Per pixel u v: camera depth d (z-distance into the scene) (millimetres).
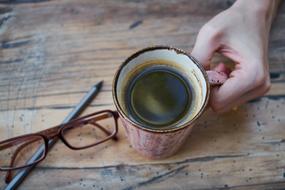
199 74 355
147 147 371
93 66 447
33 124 418
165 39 464
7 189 387
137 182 400
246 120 430
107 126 421
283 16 482
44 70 442
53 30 465
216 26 410
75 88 436
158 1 486
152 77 367
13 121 418
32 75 439
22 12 473
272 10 455
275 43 467
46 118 421
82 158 406
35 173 398
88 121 407
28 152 408
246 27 416
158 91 363
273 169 410
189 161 410
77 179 398
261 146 419
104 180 399
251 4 432
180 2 486
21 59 448
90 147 410
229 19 417
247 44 408
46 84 436
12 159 397
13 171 398
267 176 407
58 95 432
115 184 398
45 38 460
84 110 427
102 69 446
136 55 356
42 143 411
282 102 439
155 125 349
